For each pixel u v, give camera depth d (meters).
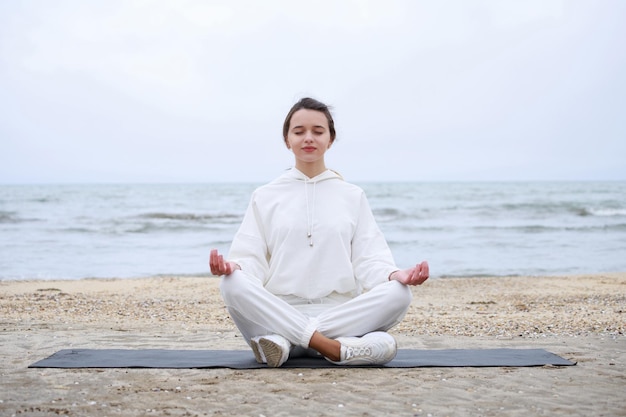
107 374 3.97
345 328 4.16
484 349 4.88
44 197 43.97
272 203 4.41
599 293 9.98
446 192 52.22
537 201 39.75
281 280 4.29
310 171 4.48
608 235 22.14
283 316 4.10
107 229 23.84
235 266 4.16
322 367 4.14
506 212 31.23
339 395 3.47
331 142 4.62
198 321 6.83
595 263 15.79
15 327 6.10
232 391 3.55
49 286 10.87
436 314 7.51
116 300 8.84
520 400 3.39
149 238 21.34
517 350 4.80
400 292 4.14
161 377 3.89
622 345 5.11
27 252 17.50
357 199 4.48
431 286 11.15
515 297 9.45
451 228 24.39
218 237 21.75
